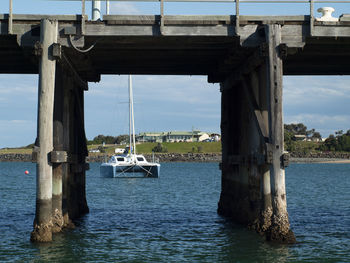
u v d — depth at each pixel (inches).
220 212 909.8
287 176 3078.2
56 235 640.4
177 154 6638.8
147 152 7052.2
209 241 648.4
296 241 644.7
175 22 564.4
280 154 557.3
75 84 773.9
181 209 1064.2
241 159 724.0
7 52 667.4
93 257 557.9
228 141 839.7
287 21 572.1
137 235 702.5
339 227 777.6
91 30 563.8
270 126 558.6
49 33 560.1
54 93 628.4
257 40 573.0
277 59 560.7
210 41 598.2
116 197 1421.0
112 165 2605.8
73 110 753.6
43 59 559.2
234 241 631.2
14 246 605.9
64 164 707.4
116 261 543.5
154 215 943.0
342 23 569.9
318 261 534.3
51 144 567.8
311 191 1704.0
